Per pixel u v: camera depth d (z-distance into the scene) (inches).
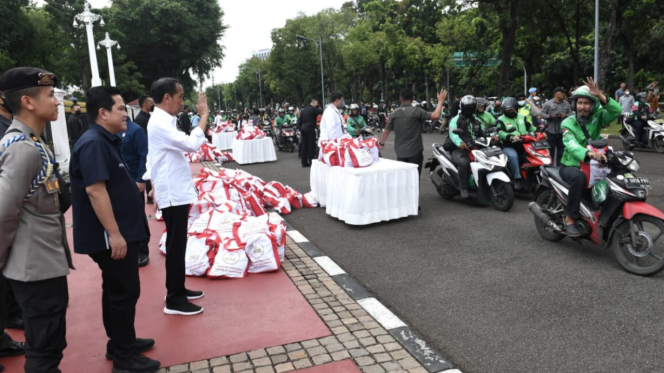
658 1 992.9
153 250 244.1
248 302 177.3
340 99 354.9
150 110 289.0
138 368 130.5
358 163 286.8
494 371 128.6
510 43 920.9
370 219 280.8
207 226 220.5
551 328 150.0
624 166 191.9
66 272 113.0
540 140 343.3
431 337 148.9
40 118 110.2
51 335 111.5
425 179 430.9
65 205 116.6
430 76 1738.4
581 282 183.9
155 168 162.1
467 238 248.8
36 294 108.7
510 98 331.9
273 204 327.3
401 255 228.5
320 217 312.8
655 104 770.2
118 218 125.6
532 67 1451.8
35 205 107.7
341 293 183.5
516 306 166.9
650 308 159.2
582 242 233.0
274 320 161.5
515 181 330.3
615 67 1533.0
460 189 313.6
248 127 629.9
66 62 1612.9
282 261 222.1
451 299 175.9
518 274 195.8
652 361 128.7
